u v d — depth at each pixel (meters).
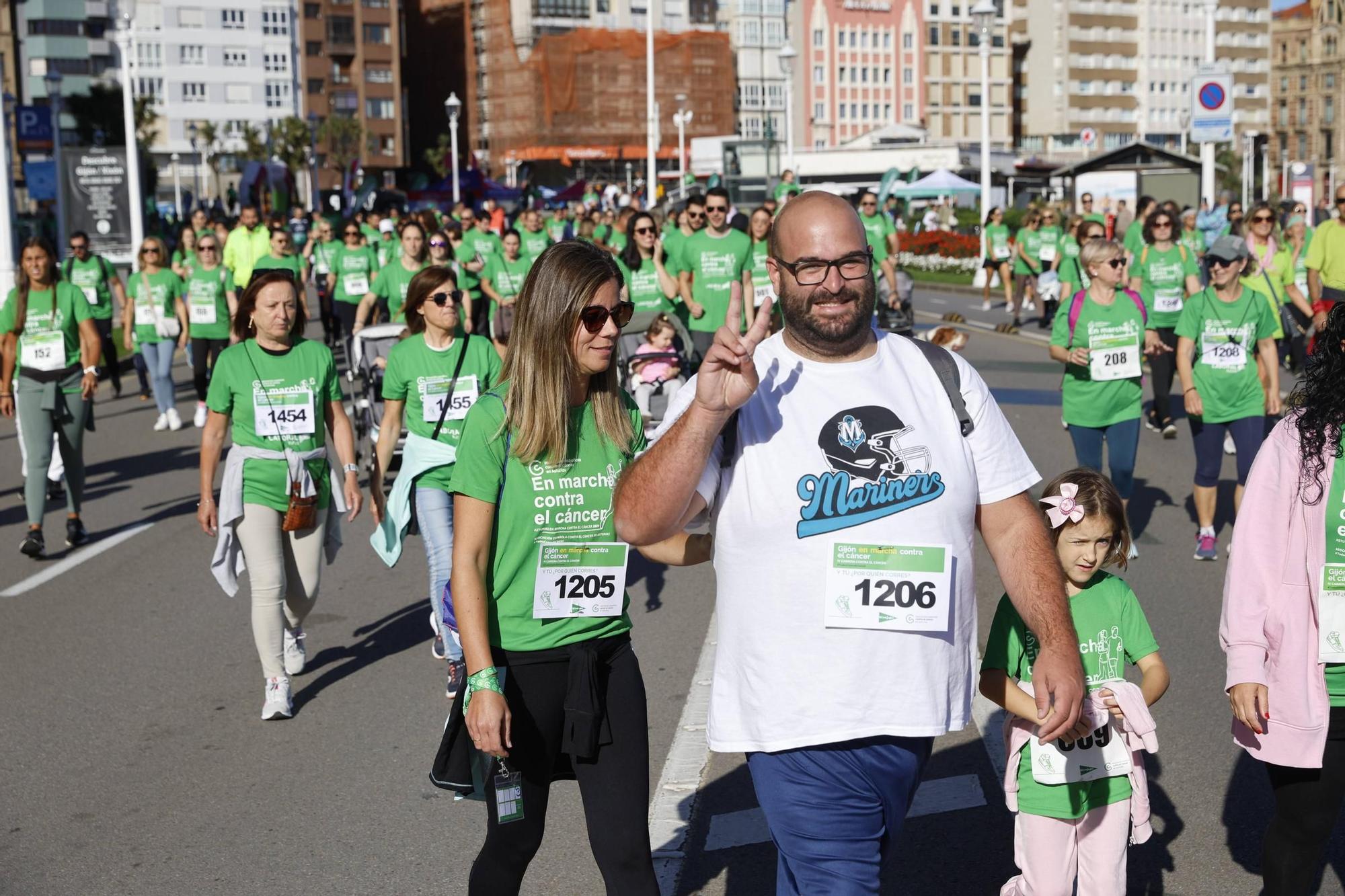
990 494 3.38
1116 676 4.23
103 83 112.25
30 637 8.20
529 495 3.94
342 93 133.62
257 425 6.76
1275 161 185.50
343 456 7.13
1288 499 3.88
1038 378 18.66
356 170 124.38
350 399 16.02
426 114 148.25
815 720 3.21
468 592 3.88
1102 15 162.50
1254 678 3.84
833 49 148.50
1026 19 161.50
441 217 29.36
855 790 3.25
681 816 5.34
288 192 46.50
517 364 3.94
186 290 16.58
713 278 13.16
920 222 56.25
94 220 27.61
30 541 10.20
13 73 132.62
